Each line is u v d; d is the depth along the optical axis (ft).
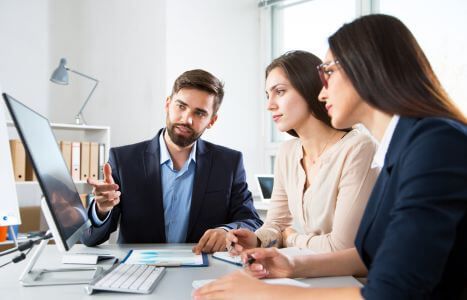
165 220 5.62
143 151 5.71
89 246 4.83
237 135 12.56
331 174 4.45
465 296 2.26
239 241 4.42
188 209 5.69
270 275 3.32
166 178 5.68
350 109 2.82
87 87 12.96
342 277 3.39
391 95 2.47
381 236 2.61
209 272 3.56
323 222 4.56
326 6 11.93
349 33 2.64
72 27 12.87
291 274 3.34
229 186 5.84
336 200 4.43
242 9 12.75
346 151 4.35
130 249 4.68
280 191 5.37
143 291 2.91
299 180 4.90
